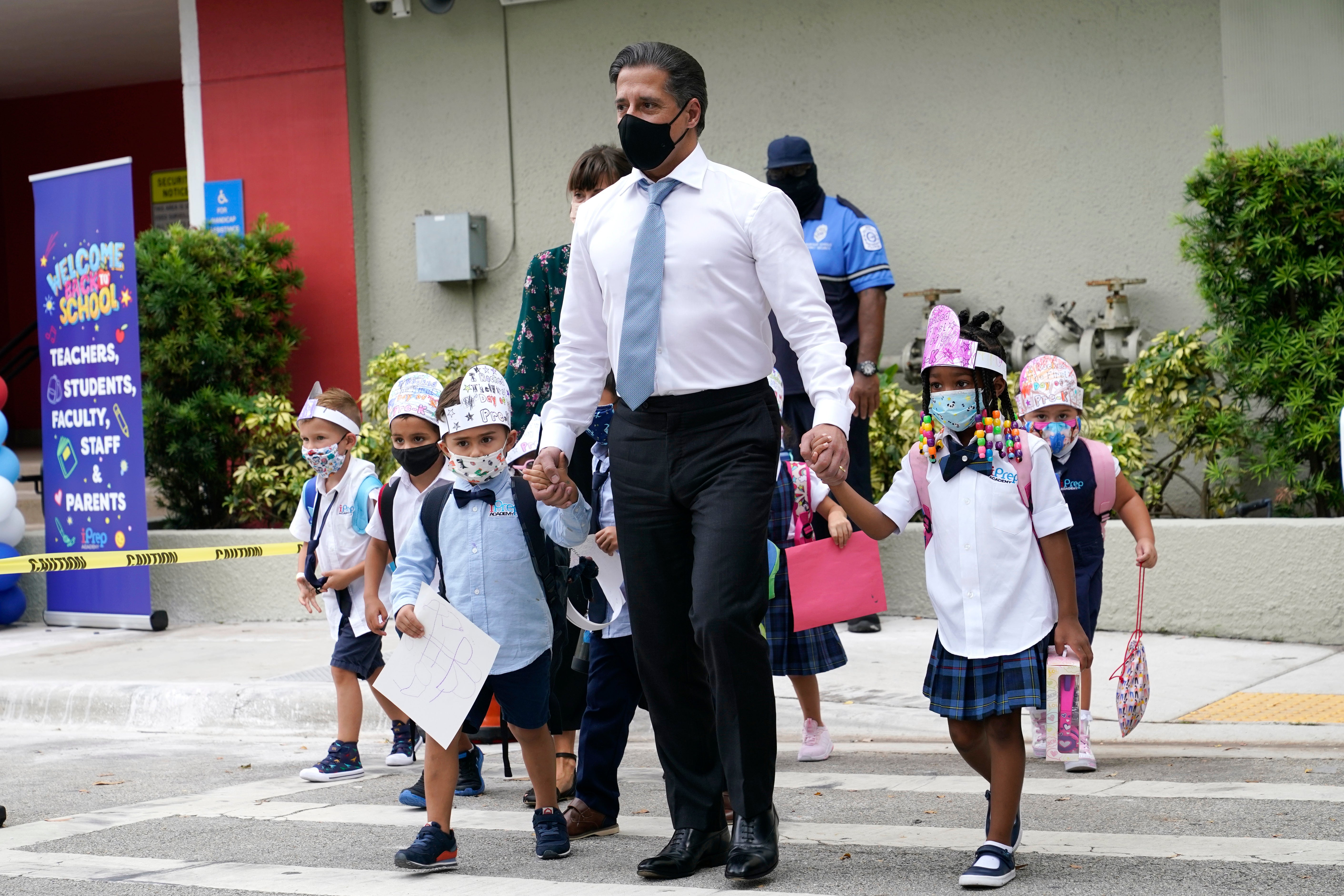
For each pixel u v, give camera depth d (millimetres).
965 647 3994
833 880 3918
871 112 9883
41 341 10047
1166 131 9172
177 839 4871
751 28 10172
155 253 10281
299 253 11320
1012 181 9555
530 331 5152
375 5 11070
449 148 11047
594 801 4613
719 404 3789
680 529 3906
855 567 5414
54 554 9789
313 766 6195
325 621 9734
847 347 8406
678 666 3992
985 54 9578
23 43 14469
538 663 4348
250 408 10188
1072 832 4363
